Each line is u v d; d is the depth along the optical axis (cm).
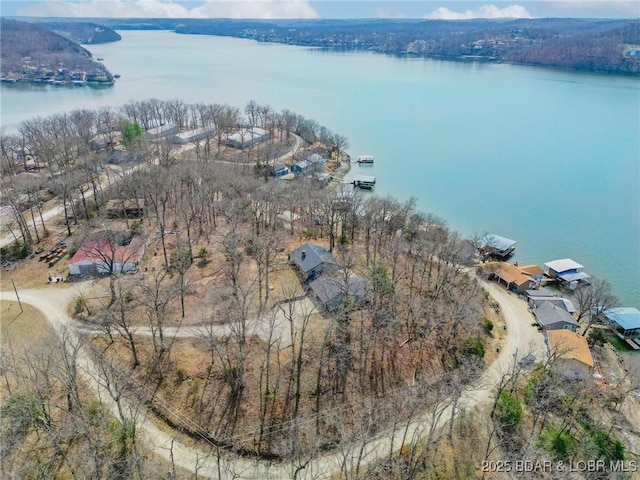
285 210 10875
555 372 6341
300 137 18425
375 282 7544
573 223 12044
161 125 18350
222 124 17350
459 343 6825
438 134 19675
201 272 8250
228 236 8494
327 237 9969
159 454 4984
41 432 5066
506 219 12238
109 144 16138
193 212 9962
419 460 4981
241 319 6412
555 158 16675
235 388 5744
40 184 11056
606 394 6278
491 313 7962
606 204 13088
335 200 10206
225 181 10512
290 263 8656
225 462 4956
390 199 11506
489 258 10319
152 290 7138
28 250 9056
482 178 14950
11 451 4838
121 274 8081
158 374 5909
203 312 7100
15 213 9306
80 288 7788
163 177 10444
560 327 7488
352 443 5038
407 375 6200
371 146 18100
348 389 5884
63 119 17250
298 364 5931
